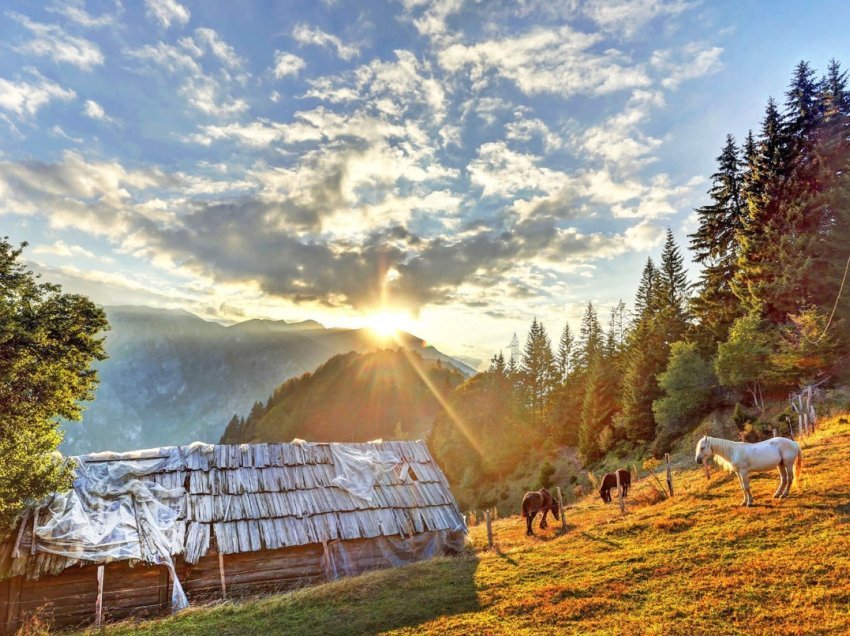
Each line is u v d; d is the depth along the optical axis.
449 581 16.64
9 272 17.56
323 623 14.40
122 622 17.52
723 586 11.91
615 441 57.47
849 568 11.38
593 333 90.44
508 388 94.56
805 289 40.12
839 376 36.31
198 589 20.28
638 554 15.21
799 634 9.41
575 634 11.03
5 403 16.83
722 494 19.61
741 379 40.41
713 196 52.50
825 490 16.56
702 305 52.44
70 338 18.56
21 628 16.19
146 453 23.73
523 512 24.38
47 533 18.56
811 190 42.25
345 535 22.64
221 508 22.00
